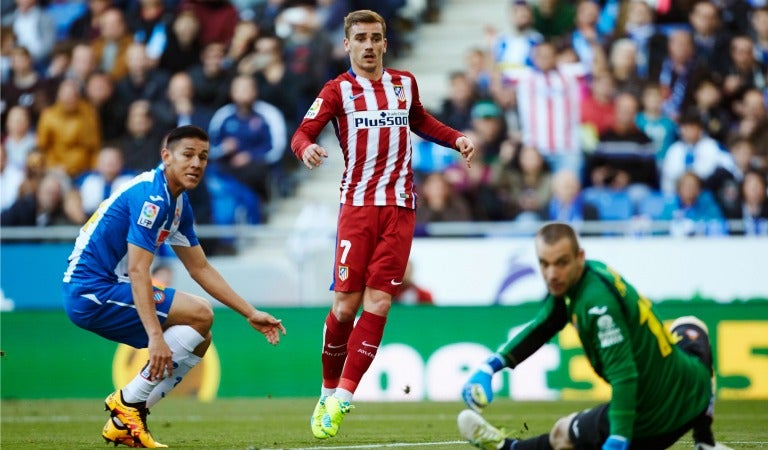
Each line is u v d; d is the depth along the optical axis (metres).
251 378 39.59
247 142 46.31
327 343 23.03
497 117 45.97
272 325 22.03
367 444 22.45
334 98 22.34
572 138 46.47
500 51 49.00
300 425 28.73
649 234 40.88
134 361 39.41
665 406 15.33
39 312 39.81
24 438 24.86
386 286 22.28
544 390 39.00
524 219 44.28
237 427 28.06
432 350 39.19
